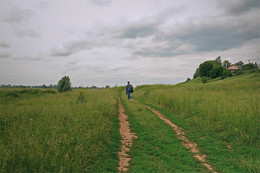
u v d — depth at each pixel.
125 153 5.90
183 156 5.63
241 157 5.37
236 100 10.77
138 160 5.30
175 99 14.38
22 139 5.11
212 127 8.27
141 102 19.62
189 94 15.69
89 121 7.68
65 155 4.36
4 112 8.89
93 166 4.64
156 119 10.55
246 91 15.84
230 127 7.73
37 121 7.33
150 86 39.34
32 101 15.24
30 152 4.29
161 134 7.69
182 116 11.11
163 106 15.26
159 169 4.64
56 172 3.87
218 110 9.34
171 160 5.28
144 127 9.01
